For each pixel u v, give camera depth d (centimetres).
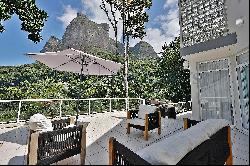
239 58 661
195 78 845
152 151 224
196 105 833
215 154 283
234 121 690
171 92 2161
